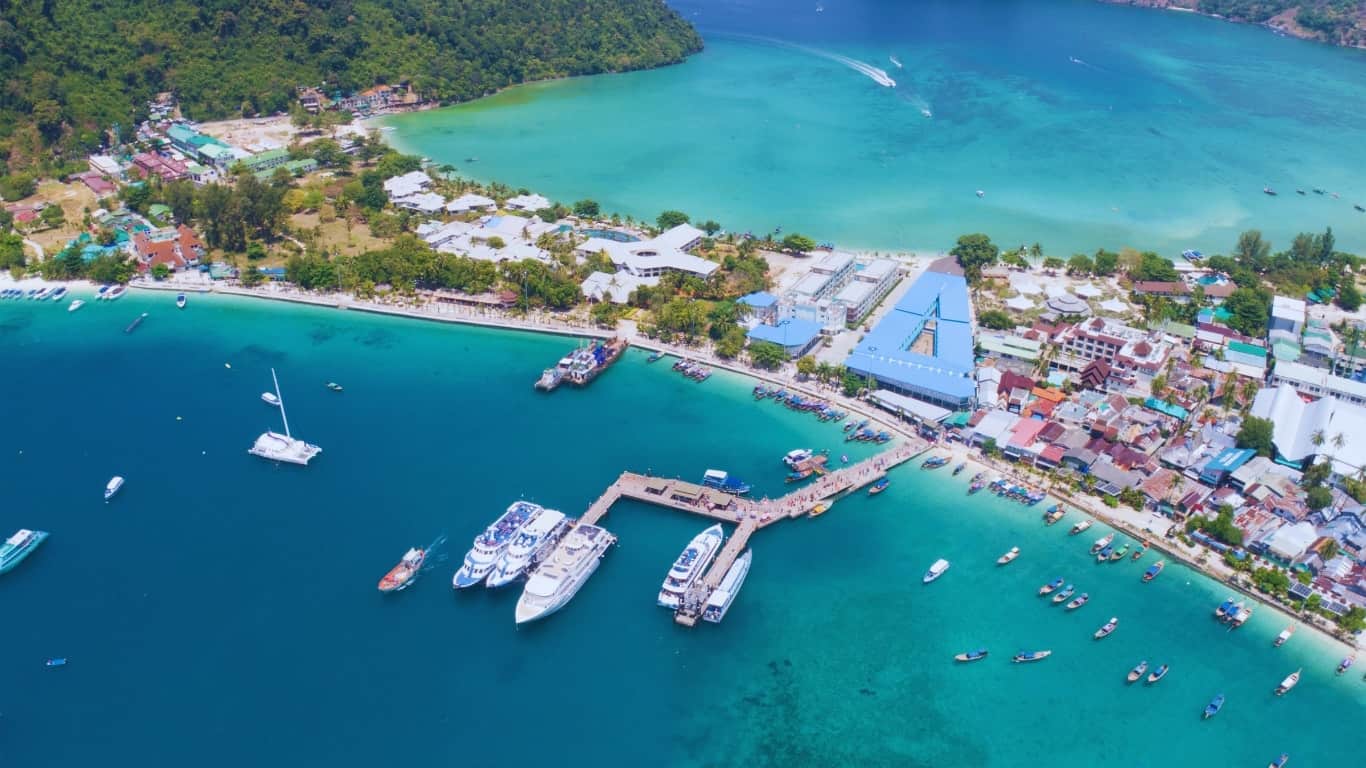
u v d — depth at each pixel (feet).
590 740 533.96
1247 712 548.31
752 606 626.23
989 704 556.10
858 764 519.60
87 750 524.93
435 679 571.69
